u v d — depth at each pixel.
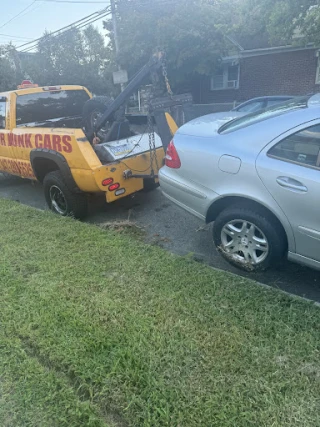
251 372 2.05
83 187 4.34
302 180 2.61
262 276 3.22
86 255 3.46
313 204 2.58
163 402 1.88
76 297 2.79
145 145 4.81
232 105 13.22
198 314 2.55
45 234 3.97
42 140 4.50
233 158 2.97
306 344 2.24
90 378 2.04
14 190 6.39
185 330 2.39
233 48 15.78
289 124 2.77
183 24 14.35
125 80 14.91
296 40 11.58
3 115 5.32
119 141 4.58
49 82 23.47
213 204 3.23
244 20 10.32
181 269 3.17
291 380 2.00
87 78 24.38
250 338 2.31
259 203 2.89
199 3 14.54
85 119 5.41
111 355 2.19
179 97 4.53
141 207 5.14
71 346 2.26
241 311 2.58
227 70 17.39
